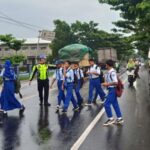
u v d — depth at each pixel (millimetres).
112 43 77938
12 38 49656
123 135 10406
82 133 10703
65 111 14711
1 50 72625
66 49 37031
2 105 14133
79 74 16375
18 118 13445
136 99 19203
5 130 11289
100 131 10984
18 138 10156
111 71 12094
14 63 44344
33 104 17547
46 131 11070
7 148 9070
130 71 28469
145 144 9336
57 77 15359
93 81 16969
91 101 16766
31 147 9133
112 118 12102
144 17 22750
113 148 8953
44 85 16859
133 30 43562
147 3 20531
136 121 12570
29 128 11562
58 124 12203
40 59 16844
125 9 26250
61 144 9383
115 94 12125
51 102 18312
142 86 28359
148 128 11344
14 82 14461
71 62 14883
